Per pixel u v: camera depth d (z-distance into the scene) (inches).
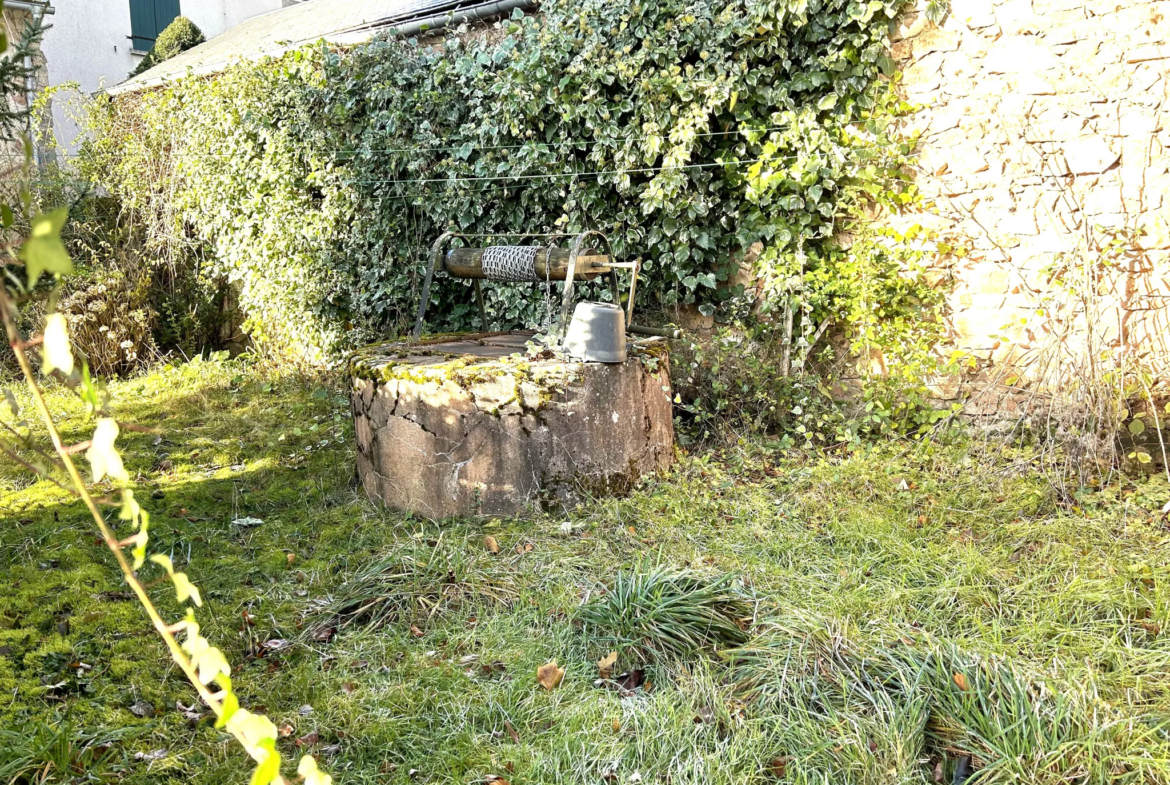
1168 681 110.7
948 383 212.7
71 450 32.9
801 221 215.5
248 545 170.1
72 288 310.8
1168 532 153.3
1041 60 195.2
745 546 156.3
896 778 97.1
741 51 213.5
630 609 128.7
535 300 247.3
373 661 127.0
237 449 227.5
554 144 236.8
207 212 312.8
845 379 223.6
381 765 104.7
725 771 99.0
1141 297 193.8
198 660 35.4
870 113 210.4
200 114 303.7
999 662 112.5
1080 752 97.2
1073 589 133.3
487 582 146.3
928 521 162.4
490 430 172.1
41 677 120.9
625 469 181.6
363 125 267.4
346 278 279.7
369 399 184.2
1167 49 184.9
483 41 246.7
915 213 211.6
